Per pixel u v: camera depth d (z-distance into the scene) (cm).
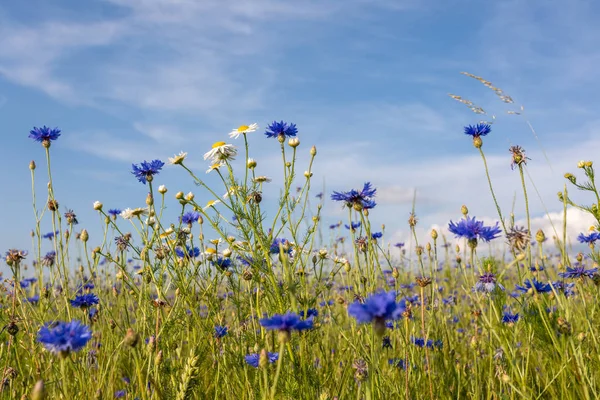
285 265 68
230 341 85
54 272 93
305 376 71
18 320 81
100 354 86
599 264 78
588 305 84
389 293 56
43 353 83
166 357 77
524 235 71
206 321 84
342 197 80
